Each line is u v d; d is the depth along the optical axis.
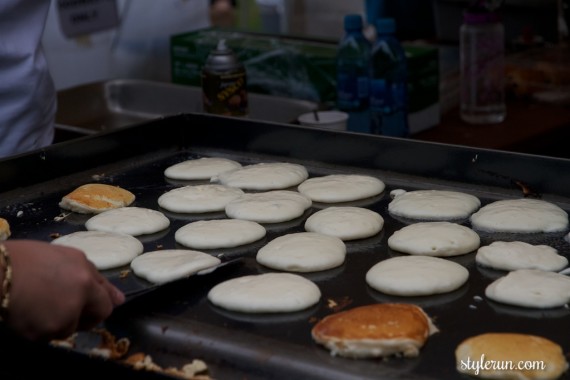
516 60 4.14
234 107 3.23
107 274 2.20
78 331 1.79
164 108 3.93
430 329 1.82
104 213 2.53
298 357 1.73
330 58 3.65
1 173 2.60
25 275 1.58
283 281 2.03
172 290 2.03
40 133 3.07
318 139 2.83
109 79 4.46
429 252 2.22
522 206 2.42
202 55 3.96
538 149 3.55
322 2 5.14
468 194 2.57
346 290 2.06
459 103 4.02
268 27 5.54
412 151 2.68
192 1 4.95
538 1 4.28
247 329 1.86
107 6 4.58
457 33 4.53
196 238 2.34
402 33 4.95
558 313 1.90
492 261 2.15
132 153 2.93
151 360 1.72
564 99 3.97
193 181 2.81
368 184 2.66
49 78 3.05
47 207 2.60
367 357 1.71
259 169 2.81
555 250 2.20
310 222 2.44
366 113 3.56
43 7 3.00
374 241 2.35
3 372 1.74
